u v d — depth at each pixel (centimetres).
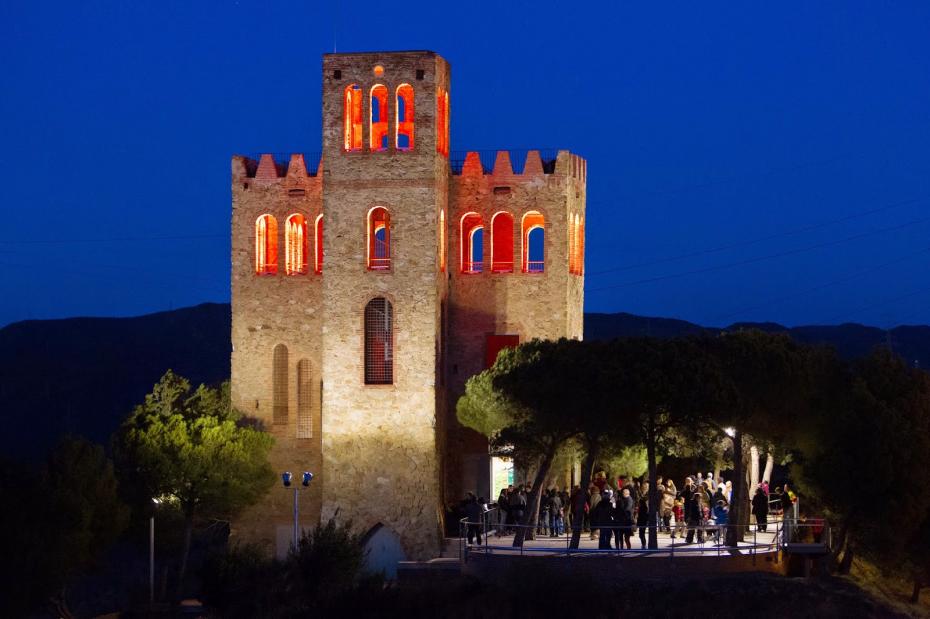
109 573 8725
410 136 7875
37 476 6888
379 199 7481
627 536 6169
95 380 18038
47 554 6419
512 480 7712
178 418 7756
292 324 7975
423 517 7344
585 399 6166
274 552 7869
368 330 7488
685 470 8400
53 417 16875
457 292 7831
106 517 7156
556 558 6097
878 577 7069
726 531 6338
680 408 6119
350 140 7612
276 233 8125
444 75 7744
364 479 7419
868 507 6700
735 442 6394
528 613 5791
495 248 8019
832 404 6825
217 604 6200
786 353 6600
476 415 6975
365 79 7525
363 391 7444
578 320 8100
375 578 6172
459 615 5781
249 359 8006
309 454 7912
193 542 9050
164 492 7662
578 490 6794
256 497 7762
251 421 7981
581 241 8219
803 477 6831
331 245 7512
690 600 5891
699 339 6656
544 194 7806
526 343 6925
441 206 7619
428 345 7406
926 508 6844
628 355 6297
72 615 7431
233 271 8062
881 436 6656
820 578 6444
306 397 7956
